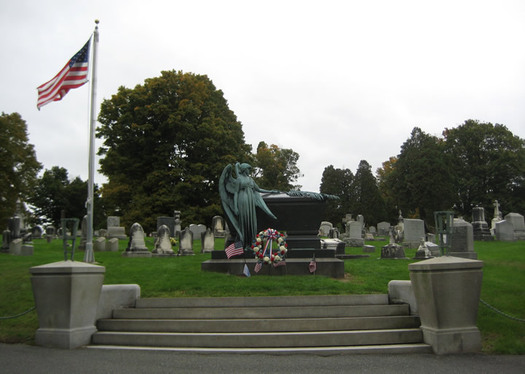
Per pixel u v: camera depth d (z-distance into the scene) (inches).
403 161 2470.5
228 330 342.0
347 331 334.0
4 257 732.7
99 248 893.2
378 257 777.6
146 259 694.5
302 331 340.2
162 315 370.9
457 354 299.9
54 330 326.6
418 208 2418.8
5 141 1626.5
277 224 566.6
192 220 1567.4
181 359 288.5
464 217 2417.6
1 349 318.0
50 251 892.0
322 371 261.3
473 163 2449.6
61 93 660.7
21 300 434.3
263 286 440.5
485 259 640.4
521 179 2361.0
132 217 1560.0
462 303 306.7
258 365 274.2
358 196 2800.2
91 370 263.1
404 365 273.1
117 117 1747.0
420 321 339.3
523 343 314.8
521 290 426.9
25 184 1784.0
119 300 387.9
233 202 559.2
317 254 525.7
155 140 1688.0
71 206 2785.4
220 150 1744.6
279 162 2871.6
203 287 443.2
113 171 1718.8
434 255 713.0
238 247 532.4
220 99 1959.9
